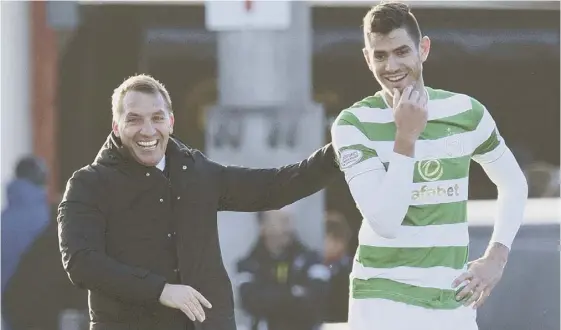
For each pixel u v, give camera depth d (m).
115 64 42.78
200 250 17.50
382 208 15.45
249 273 28.55
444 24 42.97
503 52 44.31
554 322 24.19
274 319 28.31
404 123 15.41
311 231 30.48
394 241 16.11
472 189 43.94
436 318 16.16
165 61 43.50
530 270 24.34
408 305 16.09
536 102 46.56
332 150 17.98
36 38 39.47
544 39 44.34
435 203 16.14
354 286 16.58
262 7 26.38
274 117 31.05
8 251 30.53
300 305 28.30
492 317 24.19
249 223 30.34
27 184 30.83
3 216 30.59
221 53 31.28
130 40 42.84
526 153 47.22
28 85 39.62
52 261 30.56
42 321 30.34
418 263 16.11
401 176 15.41
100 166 17.28
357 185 15.94
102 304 17.23
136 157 17.19
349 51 41.88
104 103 42.38
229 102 31.11
